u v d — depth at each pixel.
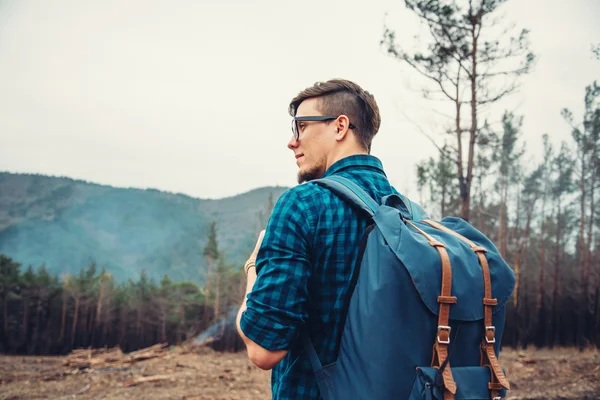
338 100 1.24
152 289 62.62
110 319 61.72
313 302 1.03
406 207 1.21
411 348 0.91
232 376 12.46
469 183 11.44
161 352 24.42
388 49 11.73
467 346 0.94
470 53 11.48
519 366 12.40
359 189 1.12
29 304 59.44
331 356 1.00
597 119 31.64
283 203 1.06
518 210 39.12
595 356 14.40
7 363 27.25
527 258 37.44
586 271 30.31
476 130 11.55
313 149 1.25
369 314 0.92
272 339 0.95
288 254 0.99
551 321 28.75
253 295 0.98
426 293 0.91
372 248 0.99
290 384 1.05
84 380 14.27
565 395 8.81
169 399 9.83
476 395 0.90
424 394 0.87
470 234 1.13
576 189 34.84
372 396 0.90
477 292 0.95
